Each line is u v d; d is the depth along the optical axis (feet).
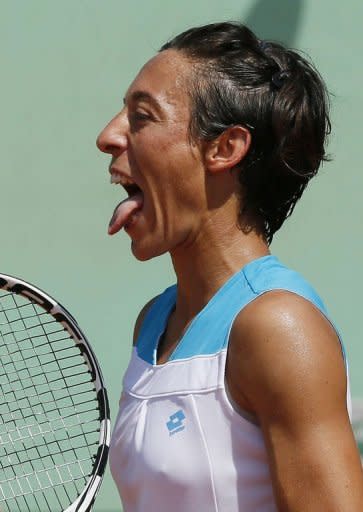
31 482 52.34
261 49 24.22
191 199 23.91
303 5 60.70
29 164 59.52
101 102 59.62
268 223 24.86
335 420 20.97
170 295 26.68
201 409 22.29
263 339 21.30
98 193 59.82
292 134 23.93
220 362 22.17
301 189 24.82
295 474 20.84
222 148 23.72
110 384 59.72
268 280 22.59
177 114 23.71
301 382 20.84
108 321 59.88
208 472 22.08
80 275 59.82
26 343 54.95
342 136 61.05
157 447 22.71
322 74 60.95
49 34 59.36
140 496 23.35
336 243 61.16
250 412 21.95
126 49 59.57
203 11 59.93
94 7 59.41
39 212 59.67
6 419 52.54
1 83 59.31
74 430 54.19
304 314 21.56
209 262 24.14
